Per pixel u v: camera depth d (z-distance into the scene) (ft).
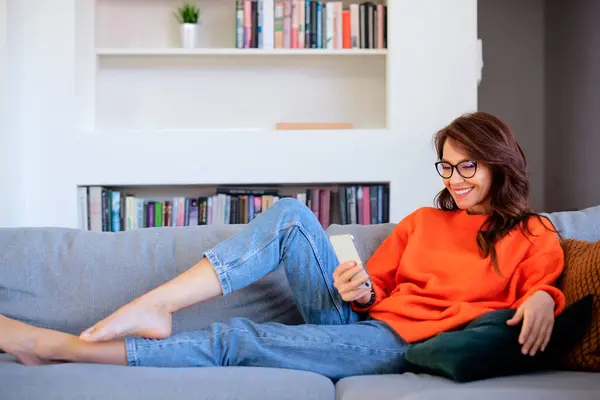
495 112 15.05
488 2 15.02
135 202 10.84
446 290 4.84
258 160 10.51
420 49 10.61
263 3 11.08
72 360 4.38
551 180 14.74
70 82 10.37
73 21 10.37
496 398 3.46
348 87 11.83
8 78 9.80
